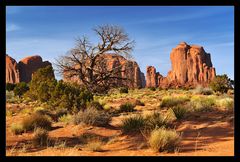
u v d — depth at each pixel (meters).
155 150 8.31
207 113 13.48
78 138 11.26
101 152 8.61
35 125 12.85
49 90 19.84
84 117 13.38
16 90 40.59
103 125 13.15
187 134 10.34
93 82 27.52
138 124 11.56
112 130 12.34
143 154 8.09
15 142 10.75
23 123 13.11
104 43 27.66
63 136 11.69
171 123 12.12
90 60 27.55
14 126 12.73
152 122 11.60
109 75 27.80
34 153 8.77
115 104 26.88
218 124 11.02
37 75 29.72
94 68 27.91
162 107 20.28
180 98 21.98
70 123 13.68
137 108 20.92
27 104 27.75
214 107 15.45
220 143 8.70
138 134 10.80
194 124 11.54
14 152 9.02
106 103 27.69
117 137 10.87
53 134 12.14
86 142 10.29
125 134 11.16
